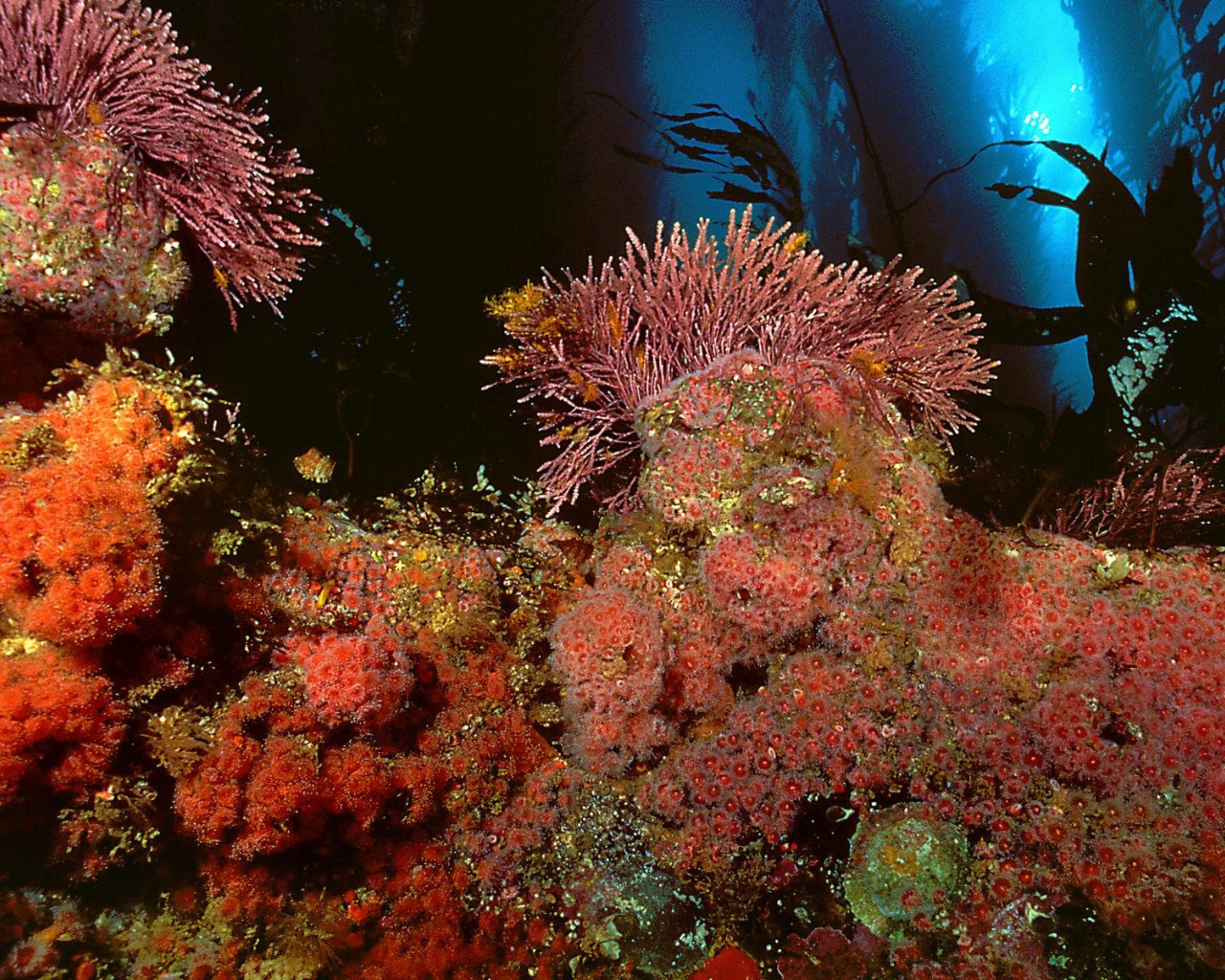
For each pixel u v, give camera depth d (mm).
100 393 1521
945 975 1743
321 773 1573
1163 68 13711
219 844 1514
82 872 1457
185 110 1974
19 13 1766
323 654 1566
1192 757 1800
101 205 1803
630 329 2145
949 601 1884
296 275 2254
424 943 1705
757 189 5391
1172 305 4152
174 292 1994
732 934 1815
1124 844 1763
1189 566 1992
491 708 1859
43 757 1347
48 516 1327
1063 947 1736
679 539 1960
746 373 1958
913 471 1951
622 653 1733
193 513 1562
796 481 1844
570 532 2209
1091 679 1867
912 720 1827
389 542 1896
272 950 1594
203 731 1489
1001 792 1813
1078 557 1960
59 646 1354
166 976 1506
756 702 1882
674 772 1859
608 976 1789
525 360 2205
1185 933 1719
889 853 1759
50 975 1420
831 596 1883
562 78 7109
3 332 1768
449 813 1788
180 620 1523
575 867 1851
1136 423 3939
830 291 2027
